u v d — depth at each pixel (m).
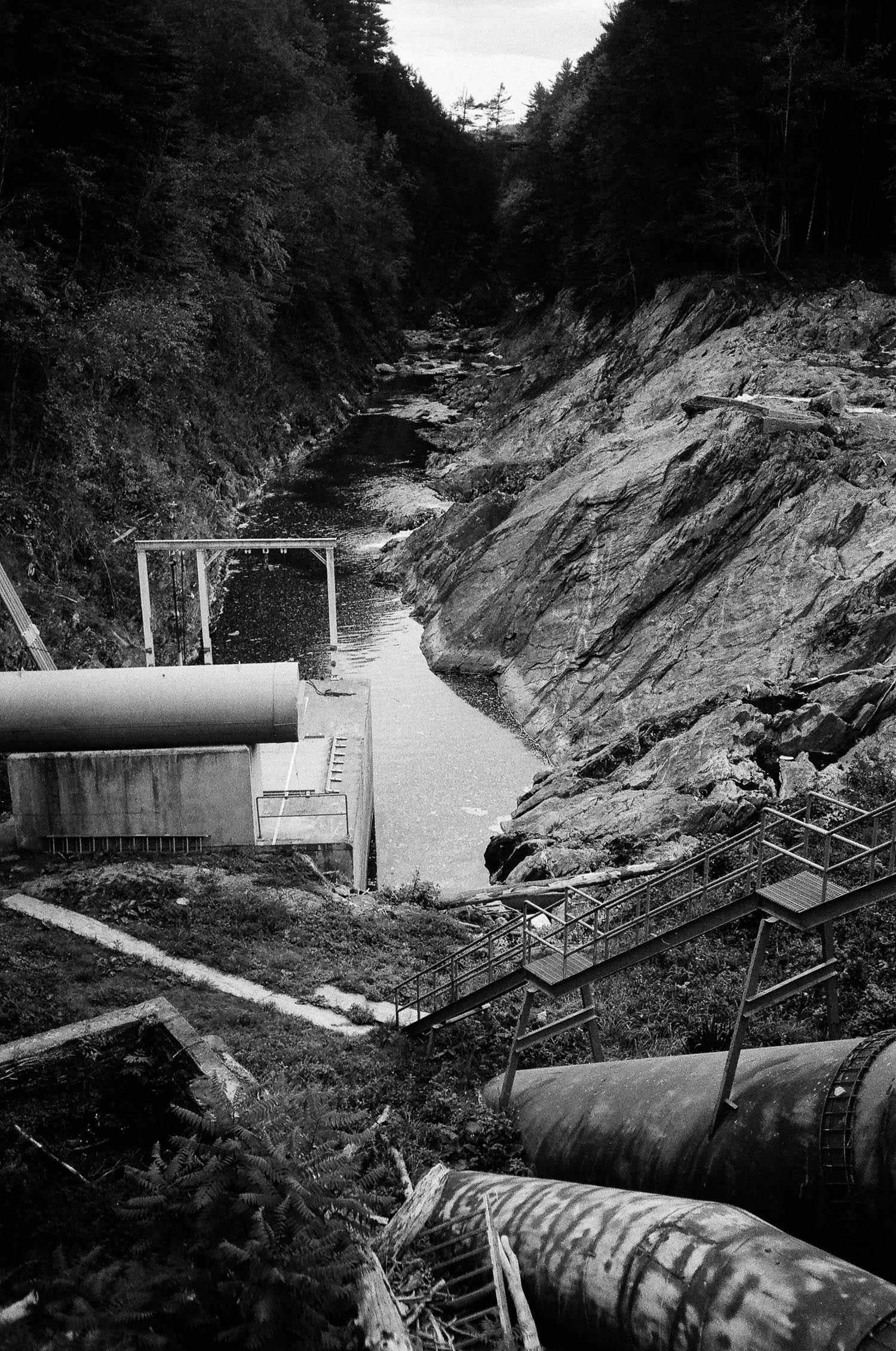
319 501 79.31
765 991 14.14
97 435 53.91
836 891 14.31
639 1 111.75
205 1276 10.91
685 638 45.19
